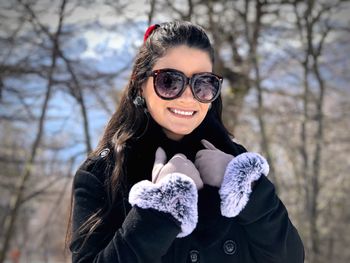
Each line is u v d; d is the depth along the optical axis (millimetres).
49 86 7188
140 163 1641
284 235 1495
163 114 1583
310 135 9727
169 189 1377
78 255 1503
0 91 7371
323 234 11055
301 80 9188
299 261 1557
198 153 1609
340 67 9539
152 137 1675
